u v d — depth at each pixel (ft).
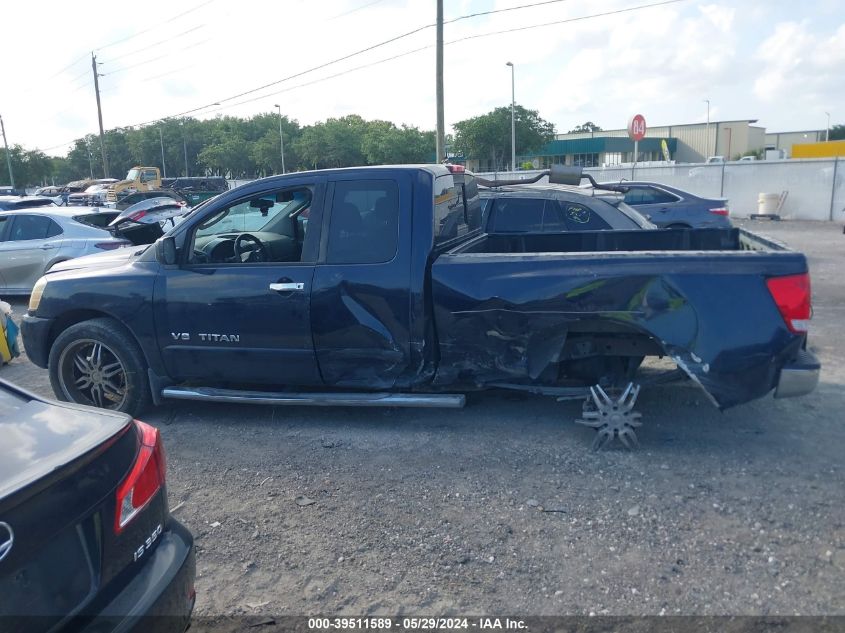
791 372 14.32
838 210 78.18
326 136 267.59
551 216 27.71
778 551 11.80
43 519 7.10
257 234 19.58
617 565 11.58
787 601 10.54
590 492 14.01
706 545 12.03
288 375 17.37
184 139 347.56
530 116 211.41
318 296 16.62
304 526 13.20
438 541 12.48
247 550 12.48
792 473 14.55
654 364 22.31
